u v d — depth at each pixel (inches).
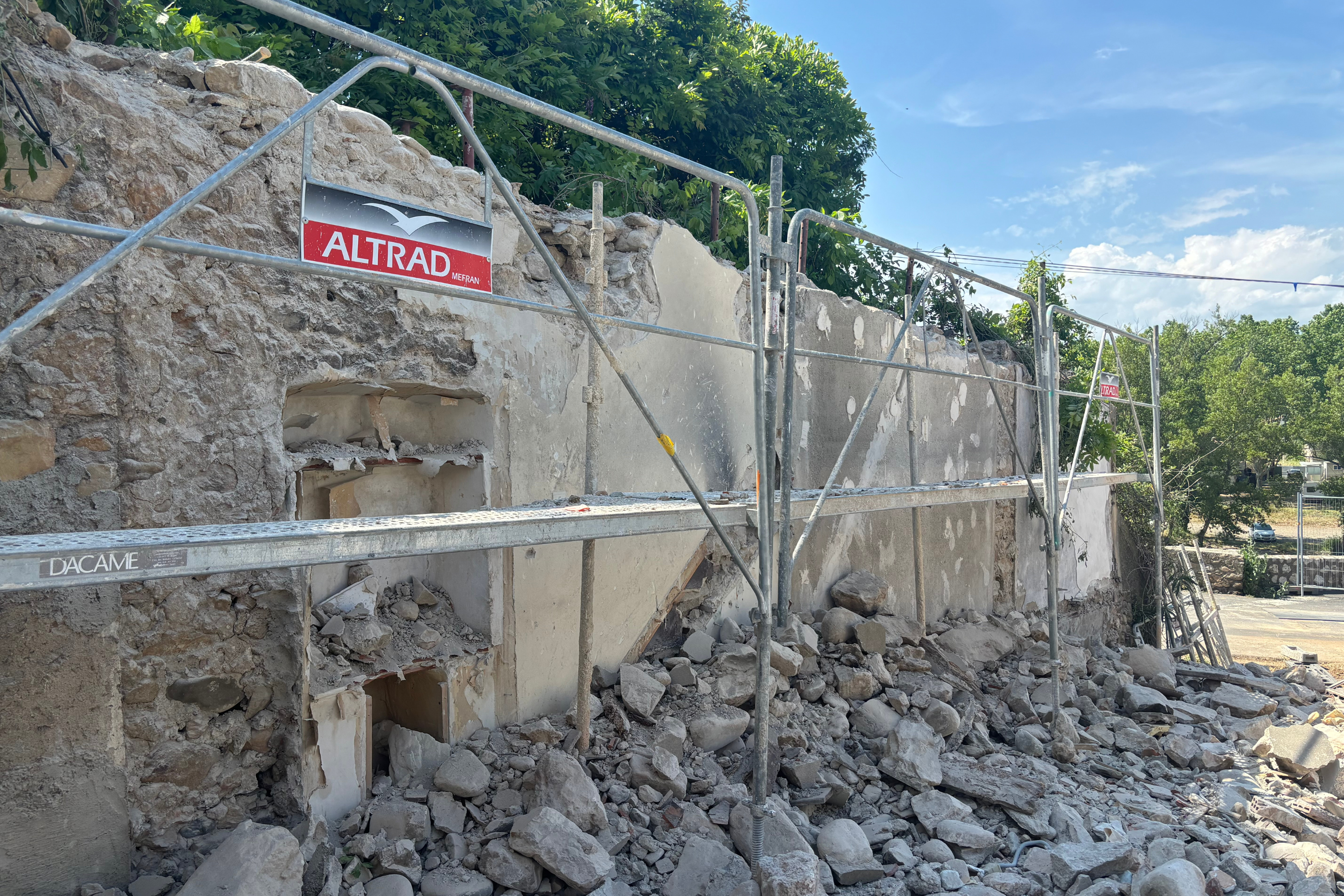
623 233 207.0
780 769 179.8
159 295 123.0
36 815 111.7
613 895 132.7
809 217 165.2
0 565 73.6
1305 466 1579.7
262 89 135.6
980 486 226.2
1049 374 239.9
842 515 266.7
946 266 206.7
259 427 134.4
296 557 92.4
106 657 117.5
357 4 284.7
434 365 159.3
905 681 234.2
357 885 126.0
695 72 410.3
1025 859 169.6
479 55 295.0
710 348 226.1
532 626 175.3
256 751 135.2
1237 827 203.0
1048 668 275.1
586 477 173.3
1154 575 488.7
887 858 163.3
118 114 119.2
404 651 155.5
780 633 215.6
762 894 134.0
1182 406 1082.7
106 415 118.6
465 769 150.6
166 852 124.8
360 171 149.4
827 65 506.3
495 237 172.7
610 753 168.2
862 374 281.7
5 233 109.3
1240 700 300.7
